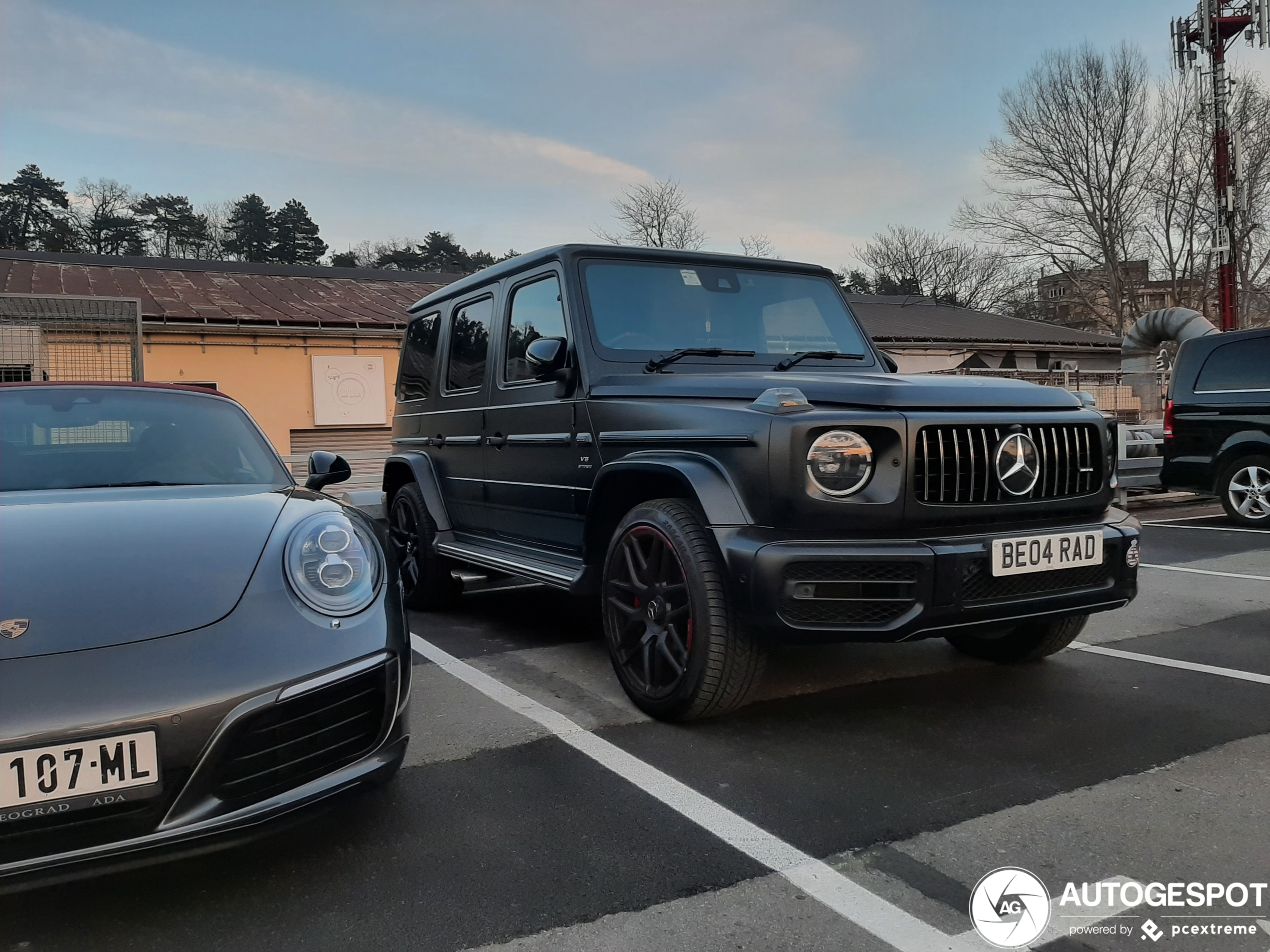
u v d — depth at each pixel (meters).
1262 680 3.60
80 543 2.18
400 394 5.85
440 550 4.87
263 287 16.64
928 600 2.64
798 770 2.72
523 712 3.32
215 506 2.53
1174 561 6.47
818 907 1.96
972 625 2.76
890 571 2.65
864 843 2.25
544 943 1.83
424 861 2.20
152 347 12.42
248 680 1.93
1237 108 29.02
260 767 1.96
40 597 1.96
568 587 3.55
